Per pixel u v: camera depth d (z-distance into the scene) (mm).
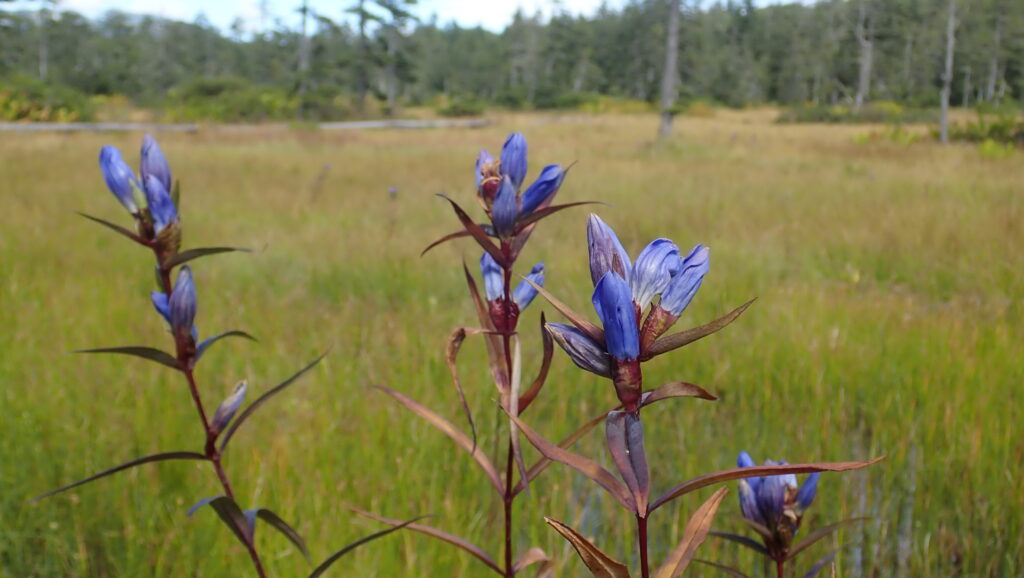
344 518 3109
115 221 9188
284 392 4242
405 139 27781
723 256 7750
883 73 80688
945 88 25062
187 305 1656
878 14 79750
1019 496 3268
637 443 1044
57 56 88625
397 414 4004
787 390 4578
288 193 11836
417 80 54906
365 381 4469
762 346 5070
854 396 4598
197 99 41750
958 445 3781
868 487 3633
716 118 55625
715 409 4457
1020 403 4184
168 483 3352
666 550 3199
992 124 25516
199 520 3080
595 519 3420
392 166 16703
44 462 3367
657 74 88000
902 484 3588
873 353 4941
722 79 83562
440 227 9305
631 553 3168
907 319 5617
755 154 21203
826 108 52031
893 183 13414
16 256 7059
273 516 1726
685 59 72062
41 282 6129
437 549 2988
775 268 7398
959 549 3229
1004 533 3260
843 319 5574
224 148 21266
